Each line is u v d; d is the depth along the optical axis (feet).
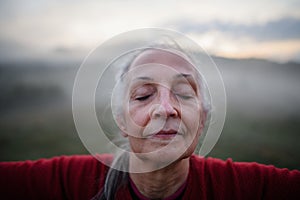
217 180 3.64
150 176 3.18
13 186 3.88
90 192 3.71
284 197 3.66
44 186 3.87
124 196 3.45
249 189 3.66
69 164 4.03
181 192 3.41
